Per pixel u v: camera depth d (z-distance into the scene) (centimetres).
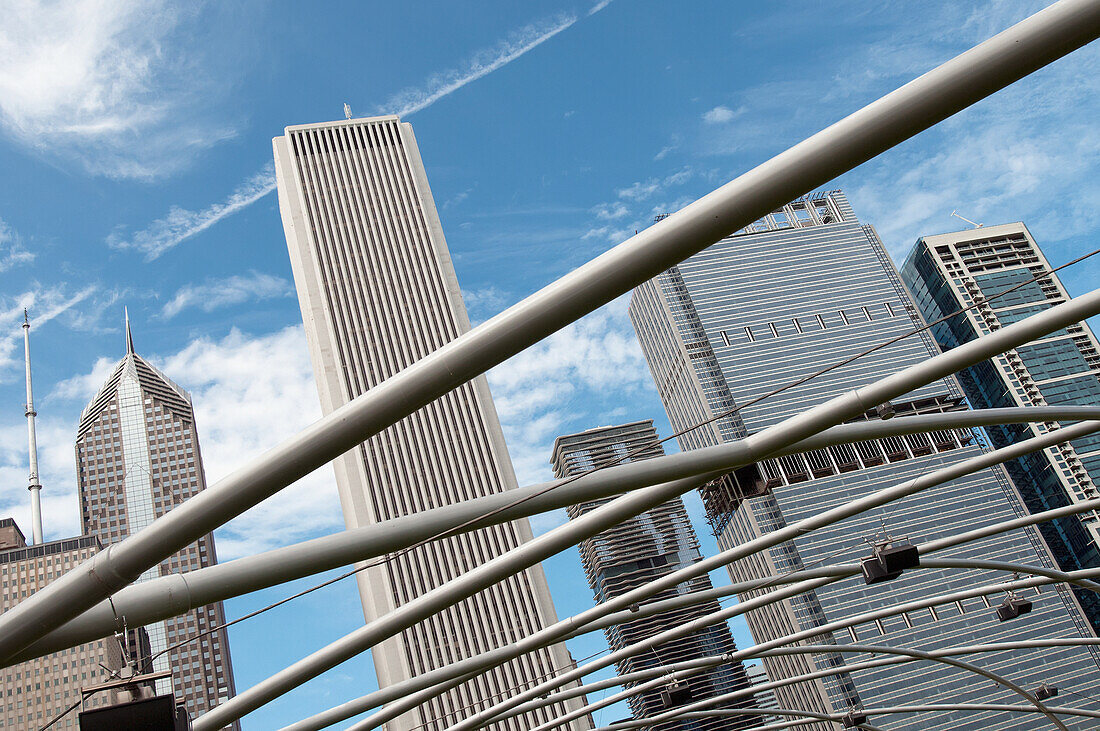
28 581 16100
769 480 18325
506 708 4581
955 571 17600
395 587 11862
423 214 14650
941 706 5978
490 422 13075
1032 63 1177
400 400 1365
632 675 4944
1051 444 3303
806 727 16512
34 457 18975
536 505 2117
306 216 14425
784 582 3922
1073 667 16775
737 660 4900
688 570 3709
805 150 1237
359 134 15288
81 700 1602
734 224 1270
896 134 1217
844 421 2425
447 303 13925
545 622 11894
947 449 19225
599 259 1307
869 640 16675
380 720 3981
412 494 12425
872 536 17762
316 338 13550
